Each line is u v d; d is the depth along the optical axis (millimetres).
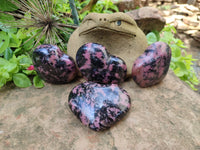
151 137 135
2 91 190
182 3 807
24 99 177
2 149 129
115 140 134
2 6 231
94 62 161
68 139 136
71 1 262
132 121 148
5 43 207
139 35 194
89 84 156
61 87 193
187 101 171
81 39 193
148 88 186
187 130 141
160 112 157
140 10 355
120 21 174
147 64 164
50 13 223
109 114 136
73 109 146
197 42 585
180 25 646
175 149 127
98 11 398
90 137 137
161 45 169
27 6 220
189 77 324
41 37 215
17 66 195
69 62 177
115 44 190
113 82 173
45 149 130
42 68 176
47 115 158
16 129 145
